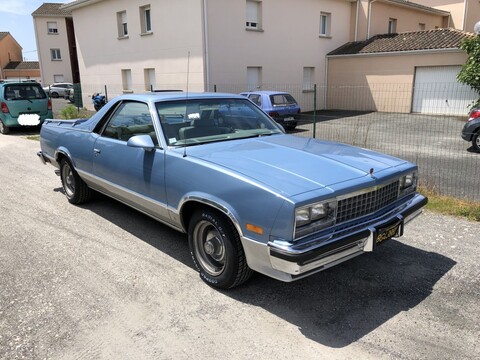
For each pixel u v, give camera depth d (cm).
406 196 389
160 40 1911
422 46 2059
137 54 2073
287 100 1525
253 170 329
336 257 305
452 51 1941
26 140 1244
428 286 365
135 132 439
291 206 284
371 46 2273
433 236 473
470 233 481
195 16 1708
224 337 296
